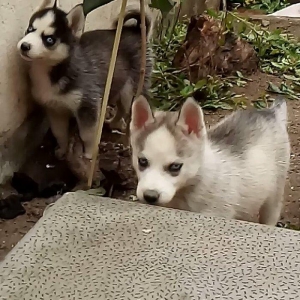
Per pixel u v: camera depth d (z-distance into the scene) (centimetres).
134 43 116
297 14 213
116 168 99
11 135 100
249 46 157
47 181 100
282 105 88
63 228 54
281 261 51
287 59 166
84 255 51
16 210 93
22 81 102
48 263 50
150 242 53
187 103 72
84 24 109
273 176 83
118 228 54
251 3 240
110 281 48
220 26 146
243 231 55
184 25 177
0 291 47
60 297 46
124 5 76
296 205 98
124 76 114
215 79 146
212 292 47
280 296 47
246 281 48
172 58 151
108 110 119
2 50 93
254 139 81
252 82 153
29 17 102
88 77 105
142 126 74
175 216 57
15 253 51
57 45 98
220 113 134
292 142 121
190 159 73
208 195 75
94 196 60
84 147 107
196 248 52
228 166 76
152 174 72
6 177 99
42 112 111
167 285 48
